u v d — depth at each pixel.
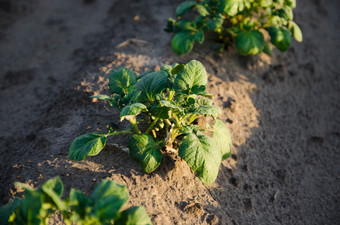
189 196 0.97
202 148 0.92
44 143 1.02
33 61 1.40
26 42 1.52
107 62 1.23
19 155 1.03
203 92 0.93
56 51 1.46
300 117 1.25
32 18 1.69
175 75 0.98
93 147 0.92
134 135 0.95
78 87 1.15
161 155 0.95
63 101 1.14
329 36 1.69
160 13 1.45
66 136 1.04
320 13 1.82
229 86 1.21
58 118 1.09
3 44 1.50
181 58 1.24
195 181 0.99
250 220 0.99
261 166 1.10
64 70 1.36
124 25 1.40
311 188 1.11
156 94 0.94
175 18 1.40
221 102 1.16
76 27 1.60
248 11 1.24
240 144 1.11
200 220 0.94
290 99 1.28
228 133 1.00
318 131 1.24
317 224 1.05
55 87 1.29
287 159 1.14
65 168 0.97
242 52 1.20
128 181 0.95
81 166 0.97
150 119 1.01
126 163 0.98
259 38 1.20
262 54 1.32
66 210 0.84
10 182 0.96
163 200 0.94
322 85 1.38
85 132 1.04
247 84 1.24
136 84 0.97
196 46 1.28
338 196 1.11
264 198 1.04
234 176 1.04
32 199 0.77
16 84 1.31
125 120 1.06
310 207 1.07
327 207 1.09
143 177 0.96
